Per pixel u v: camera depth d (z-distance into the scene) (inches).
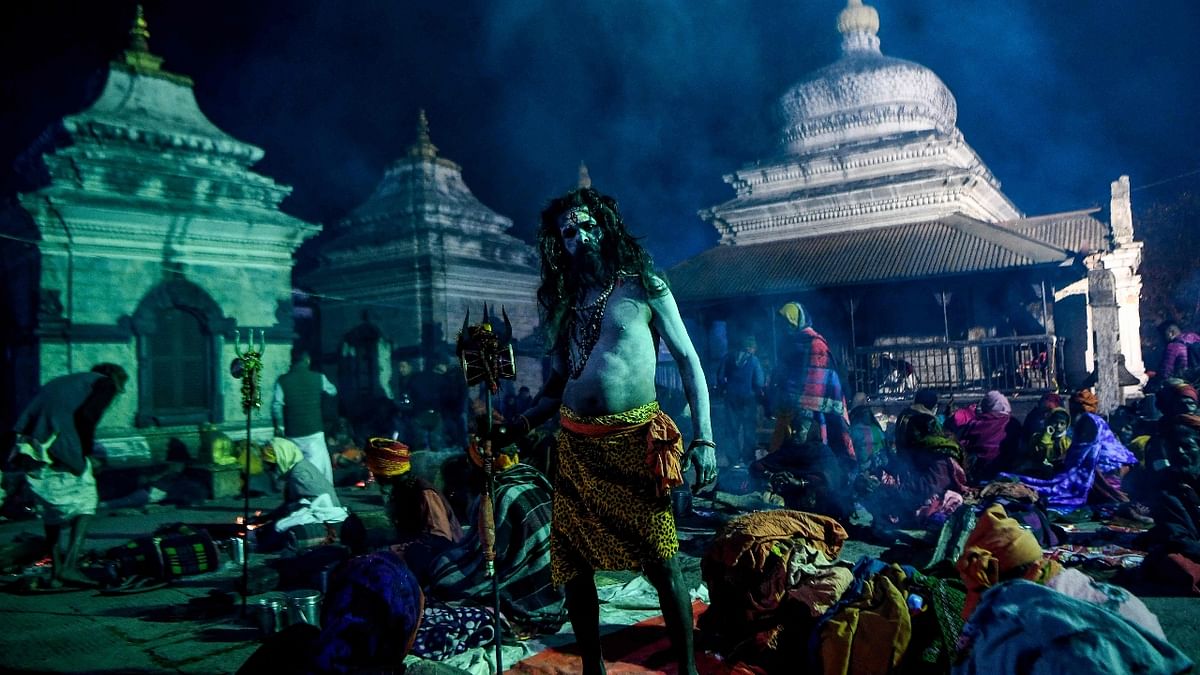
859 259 671.1
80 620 197.3
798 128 863.1
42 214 494.6
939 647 120.8
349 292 852.0
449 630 154.9
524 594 173.8
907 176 741.9
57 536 235.3
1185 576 185.0
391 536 237.1
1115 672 80.0
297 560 223.6
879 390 639.8
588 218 124.5
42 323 492.1
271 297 597.0
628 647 155.7
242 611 190.4
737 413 439.8
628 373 122.8
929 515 255.3
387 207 874.8
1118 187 699.4
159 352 537.0
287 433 433.1
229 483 434.3
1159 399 260.4
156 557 236.1
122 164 531.5
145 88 576.4
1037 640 85.3
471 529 191.9
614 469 122.2
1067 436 318.7
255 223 578.9
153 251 537.3
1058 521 274.1
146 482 421.4
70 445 241.6
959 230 668.7
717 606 150.6
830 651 124.9
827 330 682.8
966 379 639.8
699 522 304.3
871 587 132.6
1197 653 143.6
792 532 152.7
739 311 716.7
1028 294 636.7
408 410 677.3
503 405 629.6
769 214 806.5
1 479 367.6
